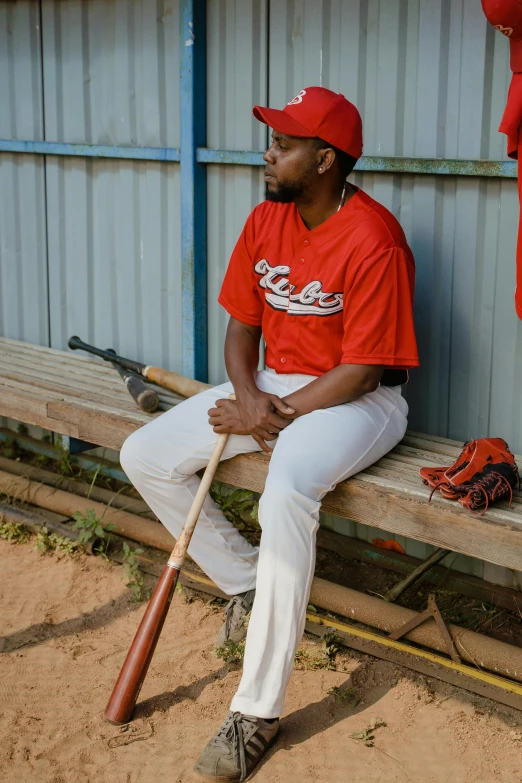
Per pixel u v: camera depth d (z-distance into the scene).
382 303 2.85
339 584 3.66
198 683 3.15
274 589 2.71
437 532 2.74
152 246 4.31
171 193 4.16
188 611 3.57
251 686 2.74
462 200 3.32
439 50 3.25
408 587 3.47
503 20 2.63
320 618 3.40
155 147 4.12
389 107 3.42
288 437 2.91
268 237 3.12
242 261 3.23
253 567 3.32
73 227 4.63
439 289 3.46
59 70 4.48
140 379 3.77
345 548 3.90
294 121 2.87
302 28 3.60
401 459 3.15
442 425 3.56
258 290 3.22
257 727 2.76
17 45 4.61
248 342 3.32
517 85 2.72
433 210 3.39
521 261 2.89
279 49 3.68
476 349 3.42
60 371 4.27
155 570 3.83
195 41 3.80
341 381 2.91
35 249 4.84
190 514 3.01
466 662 3.15
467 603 3.53
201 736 2.90
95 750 2.85
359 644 3.29
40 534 4.12
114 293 4.54
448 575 3.60
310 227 3.06
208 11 3.83
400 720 2.96
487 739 2.86
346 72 3.51
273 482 2.76
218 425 3.09
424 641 3.21
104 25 4.23
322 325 3.02
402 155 3.43
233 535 3.31
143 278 4.39
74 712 3.03
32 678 3.20
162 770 2.77
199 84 3.88
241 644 3.29
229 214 3.98
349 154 2.93
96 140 4.42
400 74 3.37
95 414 3.62
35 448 4.96
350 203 2.97
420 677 3.14
